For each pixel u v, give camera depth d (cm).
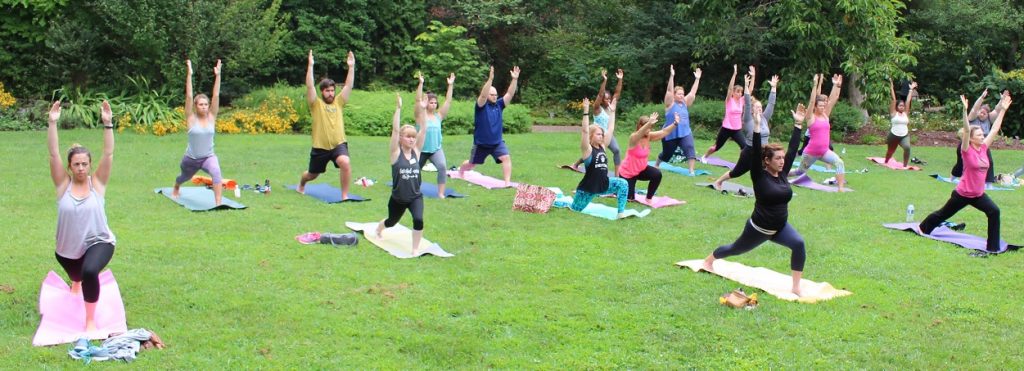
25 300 679
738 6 2366
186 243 867
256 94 2183
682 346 633
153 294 703
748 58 2397
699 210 1145
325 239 891
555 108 2917
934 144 2245
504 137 2052
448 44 2733
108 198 1084
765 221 750
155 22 2025
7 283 716
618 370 590
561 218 1067
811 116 1366
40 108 1961
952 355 629
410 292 737
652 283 788
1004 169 1794
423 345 619
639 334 656
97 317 642
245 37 2173
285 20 2617
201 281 742
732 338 653
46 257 795
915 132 2386
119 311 654
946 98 2839
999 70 2555
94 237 634
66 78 2109
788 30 2022
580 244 927
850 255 918
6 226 914
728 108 1568
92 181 641
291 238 912
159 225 949
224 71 2278
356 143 1825
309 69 1114
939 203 1264
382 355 599
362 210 1083
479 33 2947
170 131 1909
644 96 2816
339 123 1141
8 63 2130
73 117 1922
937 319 709
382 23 2838
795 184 1414
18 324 633
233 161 1485
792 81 2100
